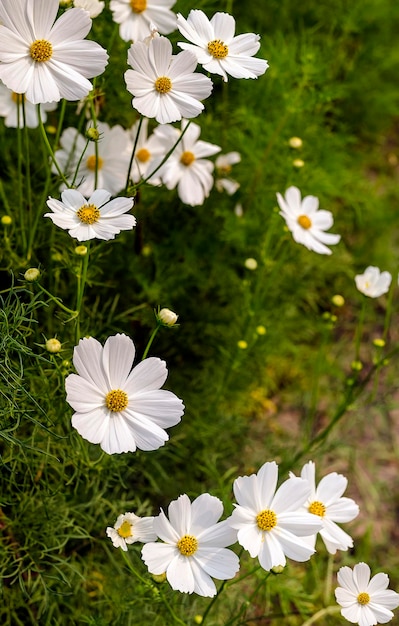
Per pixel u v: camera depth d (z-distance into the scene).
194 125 1.14
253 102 1.37
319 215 1.18
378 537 1.31
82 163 1.08
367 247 1.62
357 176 1.56
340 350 1.50
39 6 0.87
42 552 1.01
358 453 1.38
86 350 0.85
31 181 1.16
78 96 0.88
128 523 0.90
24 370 0.99
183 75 0.93
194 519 0.88
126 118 1.17
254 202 1.34
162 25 1.04
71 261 1.07
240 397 1.32
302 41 1.43
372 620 0.89
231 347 1.29
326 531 0.93
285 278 1.37
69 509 1.06
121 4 1.03
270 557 0.87
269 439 1.27
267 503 0.88
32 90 0.87
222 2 1.36
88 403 0.86
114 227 0.88
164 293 1.23
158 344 1.27
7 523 1.03
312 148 1.42
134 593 1.03
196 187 1.16
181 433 1.24
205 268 1.30
